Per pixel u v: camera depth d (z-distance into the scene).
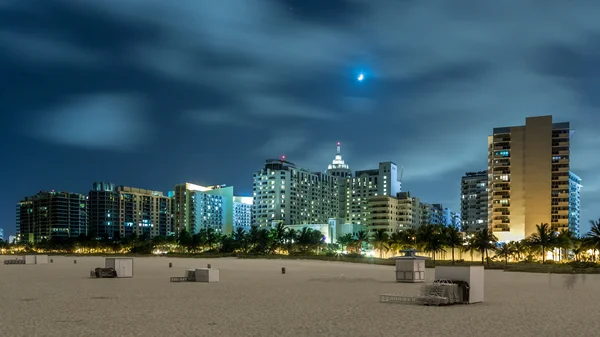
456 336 23.97
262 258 177.00
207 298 41.09
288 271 93.75
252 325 26.95
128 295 43.22
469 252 161.38
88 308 34.06
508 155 180.25
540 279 74.75
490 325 27.05
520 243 151.62
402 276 62.84
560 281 69.62
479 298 38.12
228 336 23.75
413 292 47.34
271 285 56.25
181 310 33.19
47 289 49.09
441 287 36.53
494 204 179.75
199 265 117.12
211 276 60.69
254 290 49.25
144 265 115.81
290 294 45.16
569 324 27.72
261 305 36.19
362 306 35.50
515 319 29.31
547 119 174.88
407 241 165.50
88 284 55.56
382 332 24.91
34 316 30.11
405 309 33.66
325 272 90.38
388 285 57.03
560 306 36.59
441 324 27.25
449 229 156.75
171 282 59.03
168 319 29.03
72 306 35.19
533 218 172.62
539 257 151.88
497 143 182.38
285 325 26.98
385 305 36.12
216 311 32.75
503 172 179.88
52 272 81.94
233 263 133.88
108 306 35.22
